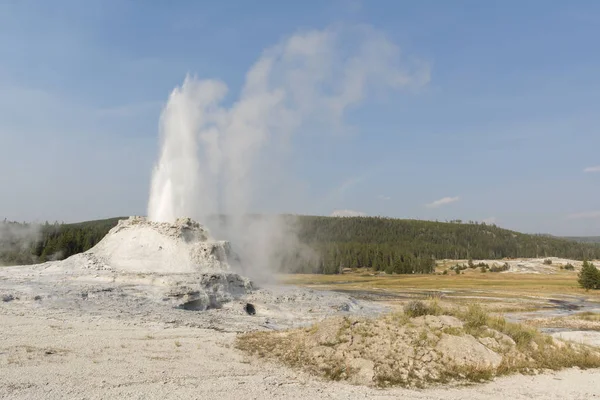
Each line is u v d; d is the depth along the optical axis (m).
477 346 16.50
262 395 12.77
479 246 190.12
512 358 16.58
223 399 12.23
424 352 16.23
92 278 34.34
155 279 33.72
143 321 24.38
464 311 20.97
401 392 13.64
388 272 126.88
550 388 14.36
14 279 33.69
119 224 44.94
